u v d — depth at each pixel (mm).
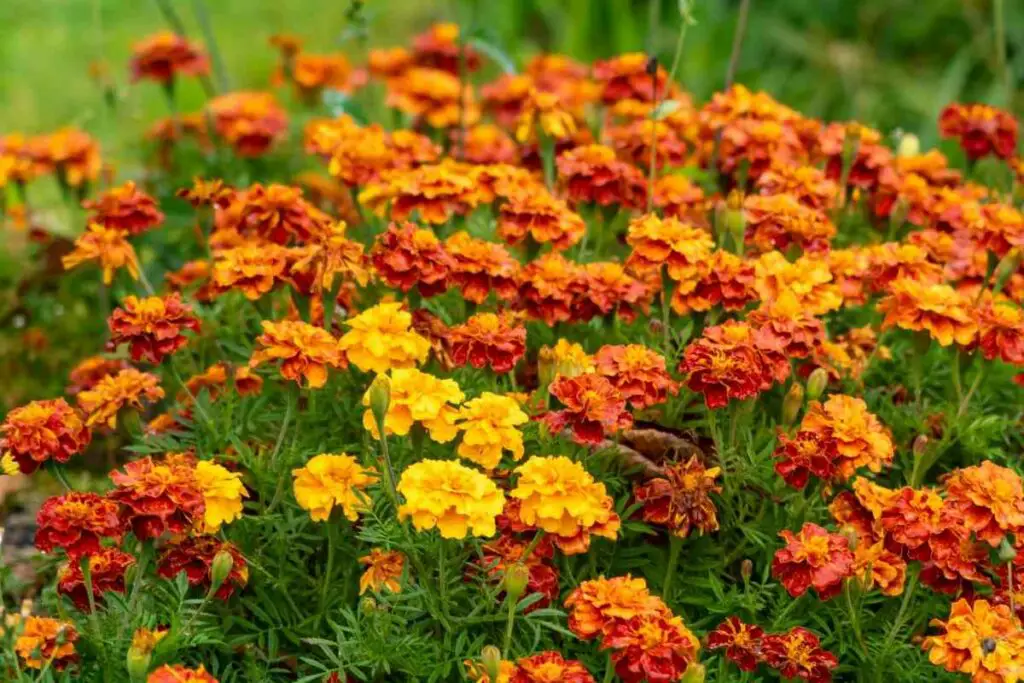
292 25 8742
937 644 2828
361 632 3053
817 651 2941
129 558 3150
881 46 8383
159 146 5629
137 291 4383
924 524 2979
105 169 5488
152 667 2822
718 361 3152
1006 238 3672
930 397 3980
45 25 8453
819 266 3561
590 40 8047
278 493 3299
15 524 4281
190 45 5535
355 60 8242
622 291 3545
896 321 3469
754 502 3398
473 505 2779
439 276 3381
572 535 2910
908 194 4344
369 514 3148
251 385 3721
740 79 7902
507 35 8180
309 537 3314
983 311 3412
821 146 4418
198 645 3246
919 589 3289
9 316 5125
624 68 4832
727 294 3494
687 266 3469
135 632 2807
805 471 3137
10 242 5645
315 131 4738
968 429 3494
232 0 9070
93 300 5113
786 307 3396
